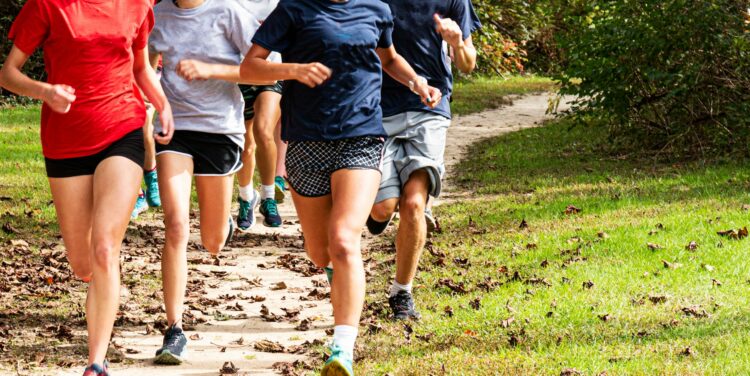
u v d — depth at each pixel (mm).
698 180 14195
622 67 17109
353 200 5930
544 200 13328
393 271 9633
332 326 7816
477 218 12344
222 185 7102
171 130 6438
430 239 11109
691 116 17109
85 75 5875
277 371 6543
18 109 26594
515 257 9828
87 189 6078
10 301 8266
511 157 18469
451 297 8367
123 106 6012
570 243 10219
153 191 12250
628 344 6590
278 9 6051
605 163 16953
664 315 7312
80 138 5938
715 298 7742
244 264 10258
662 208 11859
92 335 5727
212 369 6590
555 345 6652
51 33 5832
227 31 6855
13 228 11352
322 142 6059
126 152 5945
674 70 17062
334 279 5797
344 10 6086
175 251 6637
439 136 7523
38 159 17109
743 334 6668
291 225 12406
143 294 8750
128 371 6480
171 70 6887
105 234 5734
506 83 38250
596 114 18047
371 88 6113
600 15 17672
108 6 5945
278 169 11844
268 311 8148
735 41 16141
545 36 43188
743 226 10375
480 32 35750
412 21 7434
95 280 5727
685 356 6238
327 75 5836
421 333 7242
